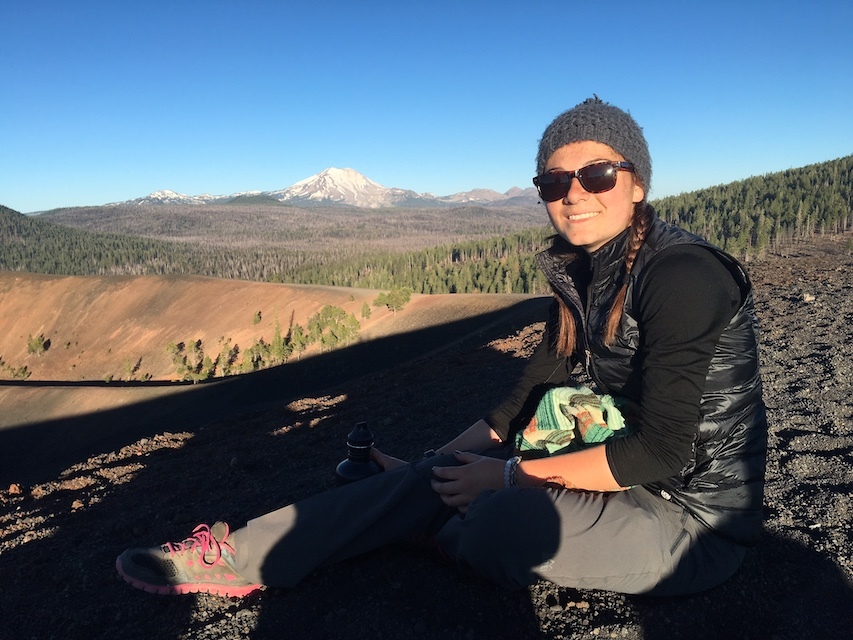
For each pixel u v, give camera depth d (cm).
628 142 171
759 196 12988
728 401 172
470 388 661
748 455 180
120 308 14412
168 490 399
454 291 13562
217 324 12756
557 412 204
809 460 313
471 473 195
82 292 15088
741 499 182
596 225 177
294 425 592
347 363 8081
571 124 173
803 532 237
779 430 374
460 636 184
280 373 7619
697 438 176
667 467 167
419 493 204
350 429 535
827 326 723
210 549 205
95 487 450
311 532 197
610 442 177
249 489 376
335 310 10638
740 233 7188
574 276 211
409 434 489
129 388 6600
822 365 529
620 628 183
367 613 197
